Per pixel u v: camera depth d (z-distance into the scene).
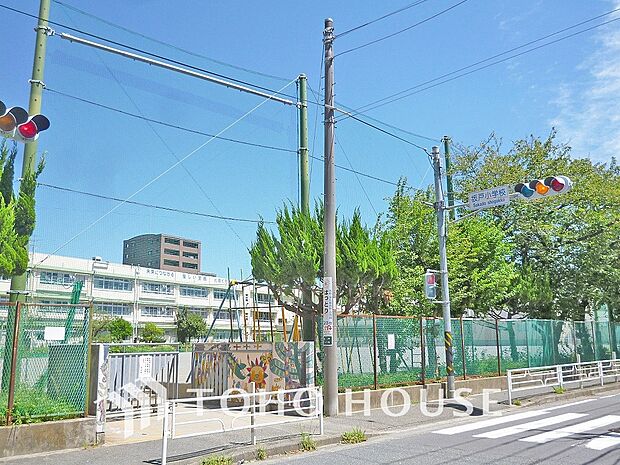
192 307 66.31
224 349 16.45
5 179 11.74
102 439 10.44
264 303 37.28
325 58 14.89
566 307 27.94
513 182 27.77
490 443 10.77
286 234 17.39
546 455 9.52
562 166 28.19
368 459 9.55
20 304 9.99
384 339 16.84
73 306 10.54
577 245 27.47
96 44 10.81
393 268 18.81
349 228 18.28
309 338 17.41
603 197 27.39
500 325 22.06
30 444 9.53
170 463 9.04
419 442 11.10
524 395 18.55
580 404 17.14
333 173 14.62
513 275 24.12
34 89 12.07
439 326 18.89
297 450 10.54
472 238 23.38
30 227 11.88
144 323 59.69
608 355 29.25
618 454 9.48
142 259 62.22
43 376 10.15
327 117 14.70
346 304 18.47
